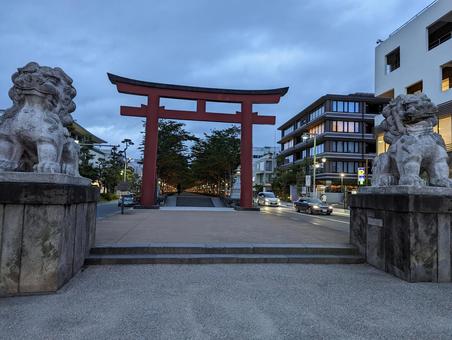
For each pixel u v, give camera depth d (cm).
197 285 514
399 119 683
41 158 527
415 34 2336
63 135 579
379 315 406
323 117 5006
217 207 2747
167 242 763
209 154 4178
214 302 439
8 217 459
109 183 4959
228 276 570
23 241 461
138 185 5916
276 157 7144
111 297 452
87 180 641
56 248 471
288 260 685
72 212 535
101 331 347
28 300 435
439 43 2261
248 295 470
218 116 2342
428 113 644
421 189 577
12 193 454
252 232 1002
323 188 5053
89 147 4641
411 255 554
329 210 2578
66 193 480
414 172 622
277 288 507
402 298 470
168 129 3722
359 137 5003
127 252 687
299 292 489
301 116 6069
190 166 4553
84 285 504
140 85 2236
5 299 439
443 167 636
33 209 467
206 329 357
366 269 647
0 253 453
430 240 563
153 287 500
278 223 1345
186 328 358
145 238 825
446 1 2069
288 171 5494
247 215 1831
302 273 603
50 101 560
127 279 542
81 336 335
